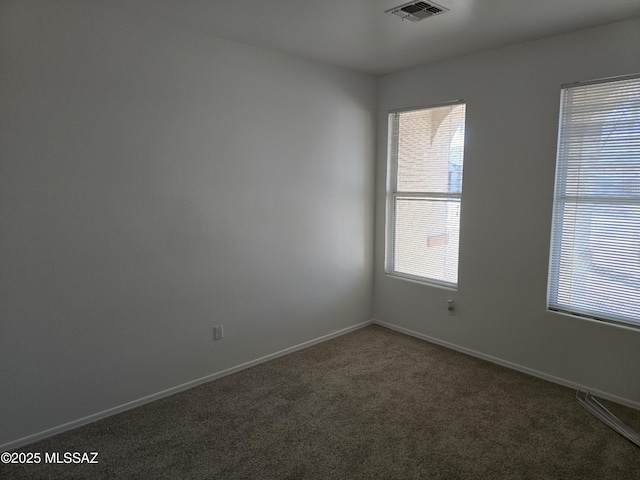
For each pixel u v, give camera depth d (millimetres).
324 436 2592
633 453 2422
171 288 3066
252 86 3377
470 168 3695
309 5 2561
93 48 2572
